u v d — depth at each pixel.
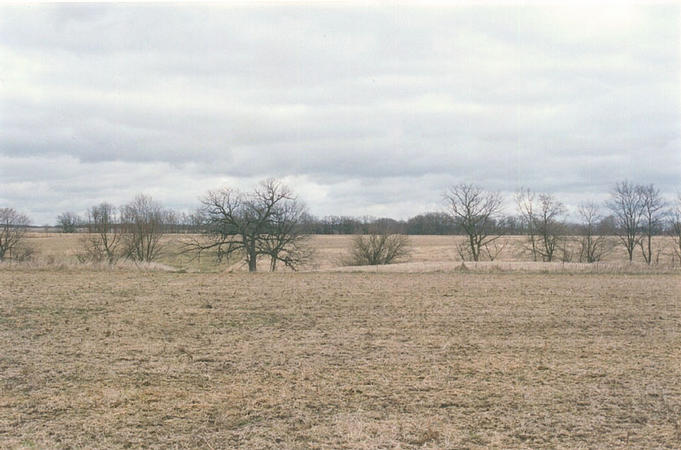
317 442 8.67
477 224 67.25
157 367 12.54
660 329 17.12
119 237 60.12
